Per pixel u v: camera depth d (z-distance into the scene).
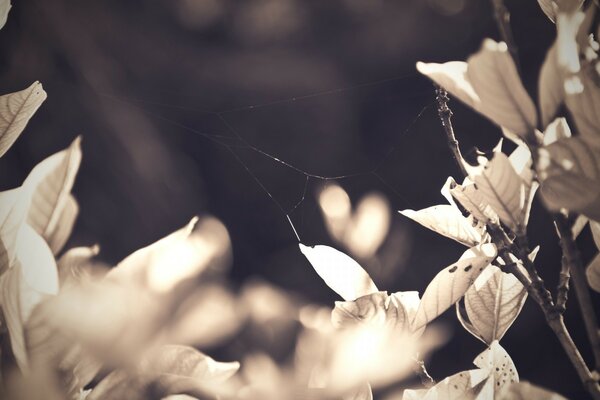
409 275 1.12
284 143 1.59
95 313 0.86
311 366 0.89
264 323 0.89
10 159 1.34
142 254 0.86
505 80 0.86
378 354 0.91
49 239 0.89
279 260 1.11
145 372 0.86
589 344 1.16
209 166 1.52
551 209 0.88
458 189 0.95
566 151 0.86
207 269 0.87
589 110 0.86
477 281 0.97
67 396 0.86
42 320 0.85
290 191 1.47
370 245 1.02
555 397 0.90
